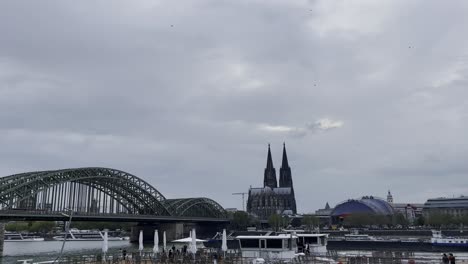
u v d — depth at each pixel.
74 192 178.38
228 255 66.81
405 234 188.00
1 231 129.62
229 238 169.12
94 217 166.62
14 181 149.75
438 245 122.50
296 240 70.31
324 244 76.00
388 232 191.00
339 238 149.12
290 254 64.56
